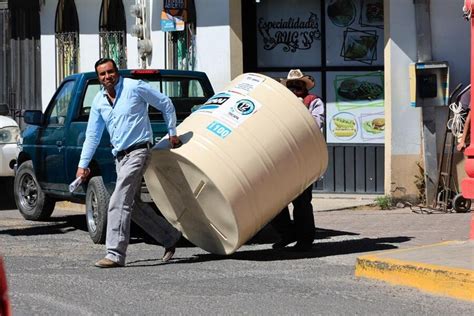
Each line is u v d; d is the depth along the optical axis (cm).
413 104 1836
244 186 1184
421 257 1116
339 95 1989
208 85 1562
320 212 1817
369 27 1967
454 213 1784
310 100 1360
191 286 1060
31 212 1719
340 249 1354
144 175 1277
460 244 1230
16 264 1227
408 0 1861
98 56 2186
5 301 480
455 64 1866
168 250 1251
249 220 1208
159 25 2069
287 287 1055
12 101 2303
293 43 2008
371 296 1007
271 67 2020
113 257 1198
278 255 1305
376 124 1964
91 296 1003
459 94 1788
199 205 1222
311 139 1234
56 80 2239
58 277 1121
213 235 1251
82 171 1238
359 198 1948
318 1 1992
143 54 2078
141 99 1198
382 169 1959
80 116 1511
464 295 995
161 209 1302
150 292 1023
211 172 1176
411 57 1870
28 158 1730
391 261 1092
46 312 925
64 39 2220
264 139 1202
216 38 1989
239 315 912
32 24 2264
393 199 1870
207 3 1995
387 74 1877
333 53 1991
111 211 1199
